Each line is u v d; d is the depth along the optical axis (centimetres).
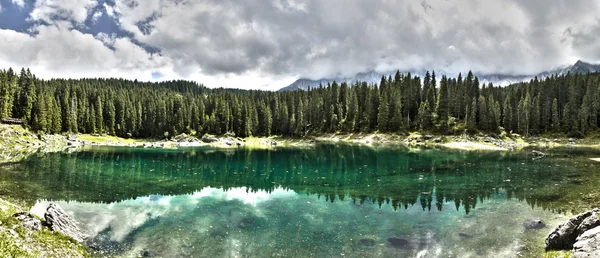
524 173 4338
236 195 3222
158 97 15925
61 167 5119
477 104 11556
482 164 5391
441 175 4362
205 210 2658
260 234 2094
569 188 3309
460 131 10650
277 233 2111
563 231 1733
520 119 10869
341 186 3688
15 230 1669
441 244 1909
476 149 8475
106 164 5697
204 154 8106
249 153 8425
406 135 11350
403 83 14125
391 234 2083
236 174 4703
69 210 2630
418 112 11944
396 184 3778
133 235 2077
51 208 2055
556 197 2953
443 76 11788
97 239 1997
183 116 14050
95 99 14325
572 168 4725
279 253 1805
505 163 5450
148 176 4459
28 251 1510
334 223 2308
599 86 11162
